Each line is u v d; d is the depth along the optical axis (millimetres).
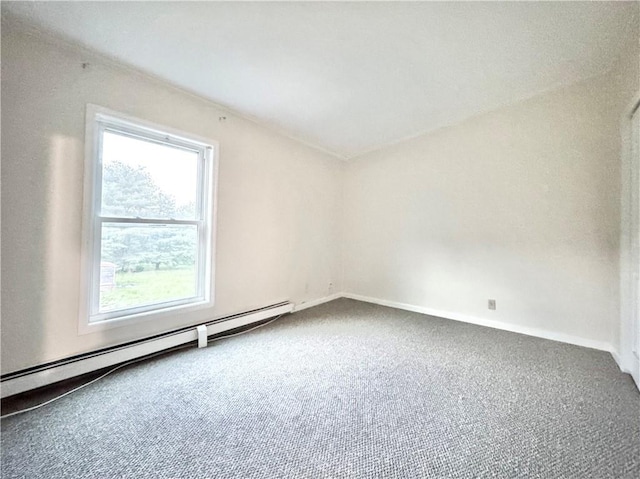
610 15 1666
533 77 2359
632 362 1905
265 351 2324
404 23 1703
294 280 3572
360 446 1273
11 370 1611
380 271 3990
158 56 1902
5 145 1577
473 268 3129
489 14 1652
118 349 1948
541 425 1423
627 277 1981
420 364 2105
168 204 2385
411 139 3613
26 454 1206
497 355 2270
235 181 2816
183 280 2500
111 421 1425
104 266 2023
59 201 1765
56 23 1587
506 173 2873
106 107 1947
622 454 1229
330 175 4141
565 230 2553
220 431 1363
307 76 2230
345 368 2037
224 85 2301
